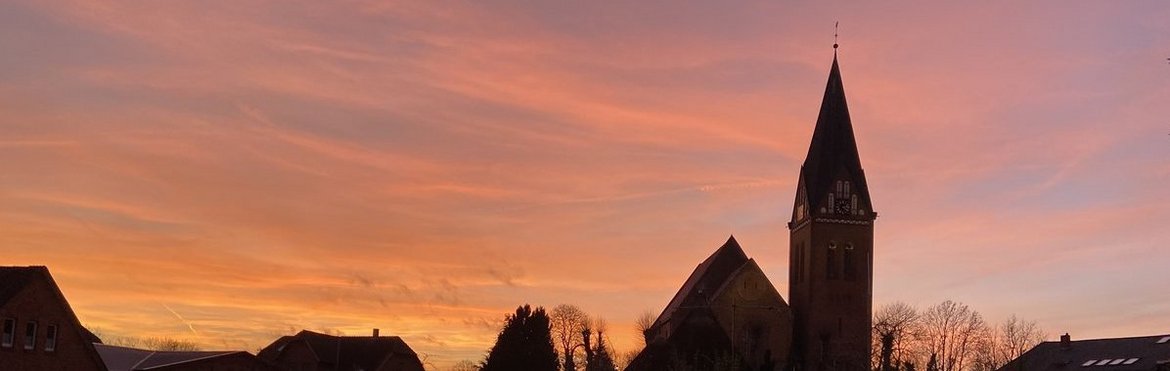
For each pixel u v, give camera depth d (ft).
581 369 509.76
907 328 472.44
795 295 481.05
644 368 436.35
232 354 332.19
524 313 412.98
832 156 469.16
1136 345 384.27
